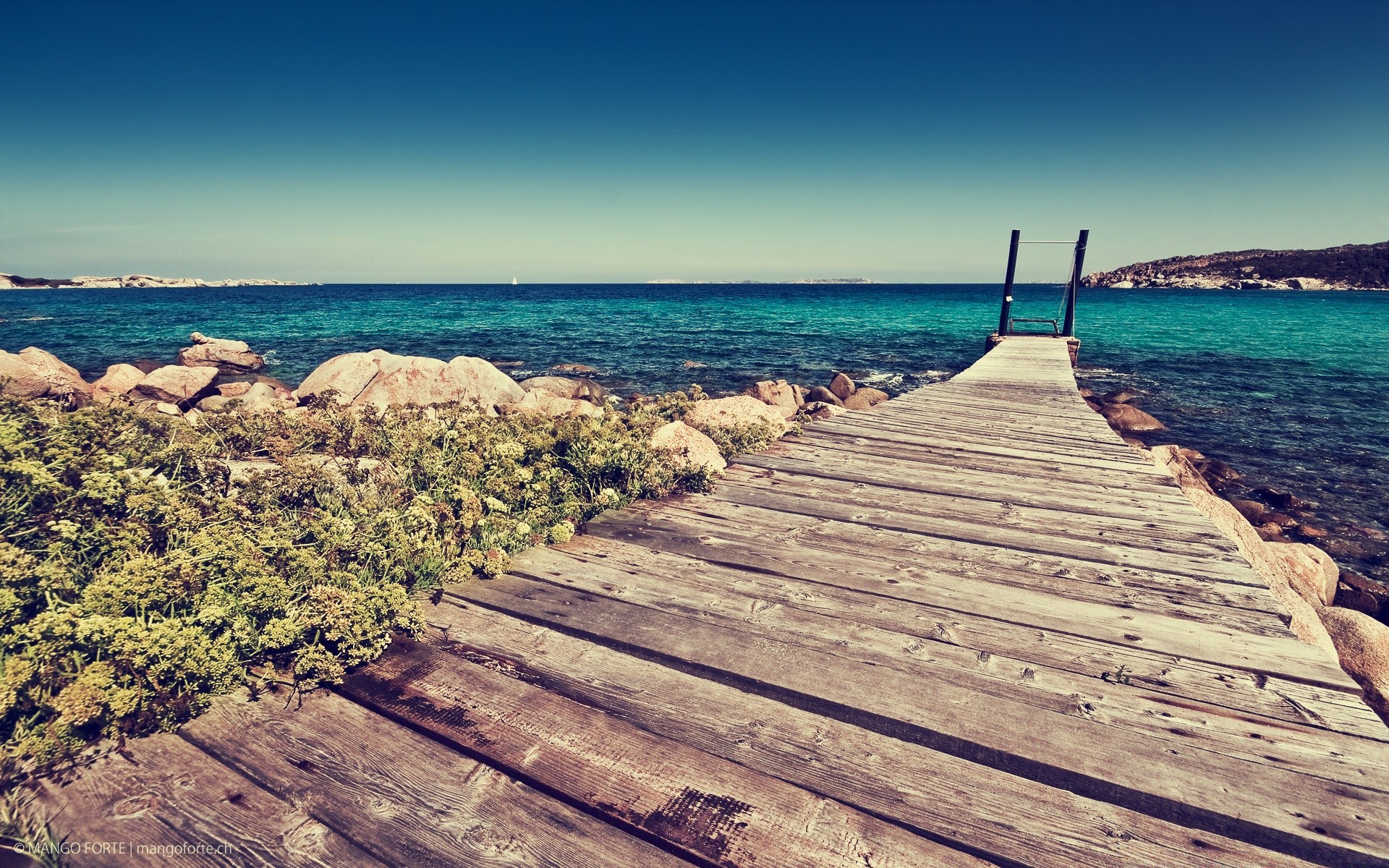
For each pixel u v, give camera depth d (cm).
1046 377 1292
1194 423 1535
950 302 8119
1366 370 2333
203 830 174
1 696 189
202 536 283
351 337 3341
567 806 187
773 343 3288
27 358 1219
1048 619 300
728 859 169
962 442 681
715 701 235
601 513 437
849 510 452
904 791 193
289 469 393
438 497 401
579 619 291
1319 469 1159
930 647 273
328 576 289
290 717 221
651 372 2333
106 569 274
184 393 1416
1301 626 362
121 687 206
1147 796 192
